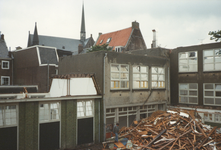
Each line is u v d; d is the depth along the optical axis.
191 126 13.13
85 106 14.25
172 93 20.53
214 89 17.86
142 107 17.56
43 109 12.95
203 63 18.58
